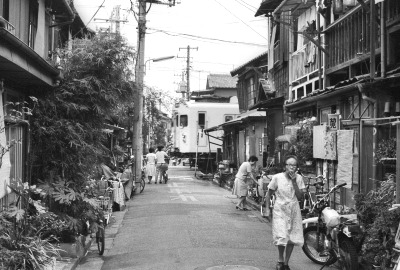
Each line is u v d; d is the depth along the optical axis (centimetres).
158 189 2283
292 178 782
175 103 4019
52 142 916
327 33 1412
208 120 3797
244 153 2709
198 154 3769
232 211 1506
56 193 860
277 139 1596
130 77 1012
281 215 768
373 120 892
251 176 1531
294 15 1750
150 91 3534
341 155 1077
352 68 1246
